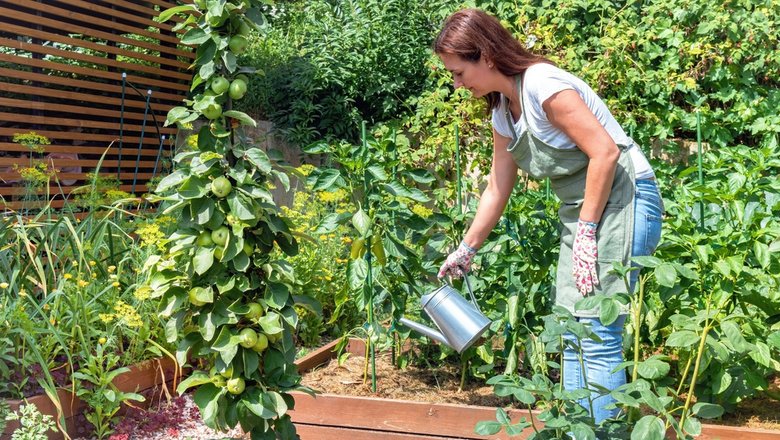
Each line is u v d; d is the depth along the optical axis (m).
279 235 2.67
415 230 3.35
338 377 3.54
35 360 3.21
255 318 2.55
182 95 6.78
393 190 3.16
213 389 2.60
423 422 3.01
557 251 3.32
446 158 6.28
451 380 3.53
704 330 2.32
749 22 5.79
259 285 2.61
